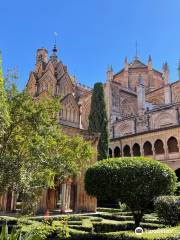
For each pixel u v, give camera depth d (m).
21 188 10.53
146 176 16.03
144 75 72.81
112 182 16.02
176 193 24.30
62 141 12.67
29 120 11.55
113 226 17.80
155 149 44.16
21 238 8.51
